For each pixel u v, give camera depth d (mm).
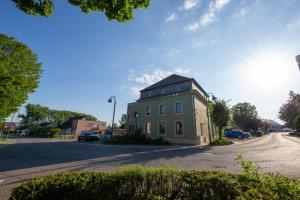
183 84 30938
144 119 33438
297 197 2965
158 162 10906
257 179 3691
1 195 5582
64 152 16000
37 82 20719
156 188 3637
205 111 33656
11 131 79562
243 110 72562
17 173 8414
